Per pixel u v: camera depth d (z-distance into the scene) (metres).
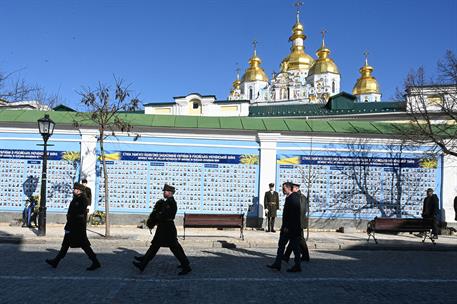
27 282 7.78
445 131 17.44
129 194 16.80
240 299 6.98
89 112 16.80
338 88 72.31
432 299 7.24
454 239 15.16
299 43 78.88
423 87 20.95
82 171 16.66
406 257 11.89
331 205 17.05
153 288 7.55
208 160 17.00
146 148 16.91
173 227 8.79
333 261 10.78
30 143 16.78
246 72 81.31
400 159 17.25
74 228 8.93
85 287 7.50
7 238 12.88
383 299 7.18
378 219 13.80
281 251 9.45
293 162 17.06
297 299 7.05
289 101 60.78
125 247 12.42
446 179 17.09
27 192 16.67
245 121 17.73
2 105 23.11
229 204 16.95
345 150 17.12
